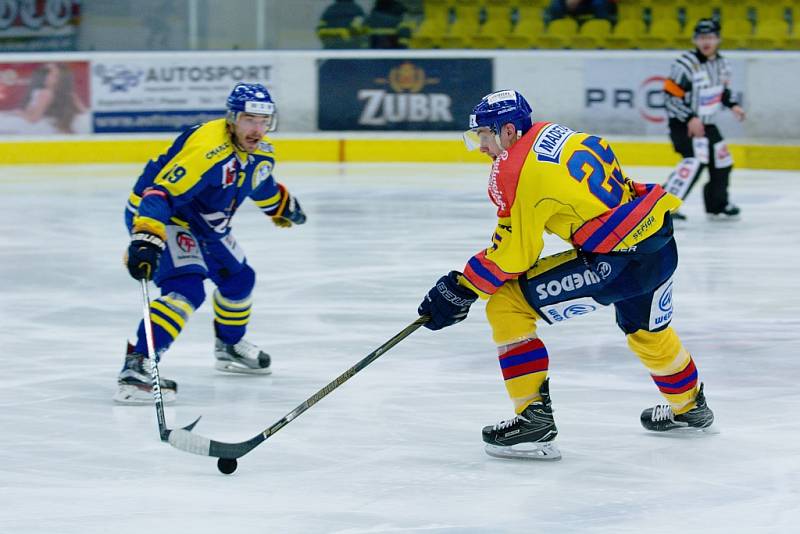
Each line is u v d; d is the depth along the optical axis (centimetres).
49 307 2062
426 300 1177
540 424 1204
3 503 1093
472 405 1449
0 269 2405
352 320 1944
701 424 1286
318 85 4175
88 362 1681
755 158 3978
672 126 2992
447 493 1118
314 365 1662
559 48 4438
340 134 4197
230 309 1580
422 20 4459
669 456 1231
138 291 2209
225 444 1157
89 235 2798
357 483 1150
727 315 1962
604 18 4416
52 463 1219
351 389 1529
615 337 1819
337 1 4250
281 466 1207
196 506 1084
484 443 1289
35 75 4066
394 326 1902
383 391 1519
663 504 1083
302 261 2461
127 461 1225
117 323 1942
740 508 1071
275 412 1423
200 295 1457
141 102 4128
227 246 1526
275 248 2614
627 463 1209
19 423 1370
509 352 1194
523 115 1125
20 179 3750
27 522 1041
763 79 3953
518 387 1198
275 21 4269
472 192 3481
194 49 4272
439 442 1293
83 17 4222
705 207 3052
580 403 1452
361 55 4162
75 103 4103
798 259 2469
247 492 1123
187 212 1443
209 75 4153
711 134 2986
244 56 4159
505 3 4469
